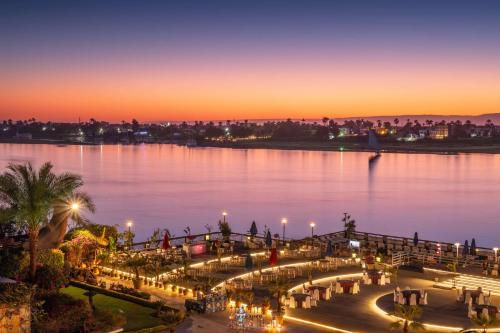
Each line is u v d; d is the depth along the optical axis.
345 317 34.62
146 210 130.50
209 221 115.81
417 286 42.62
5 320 27.48
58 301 31.25
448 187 188.88
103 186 180.00
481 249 55.75
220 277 44.19
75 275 41.66
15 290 28.61
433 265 48.03
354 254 50.72
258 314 34.22
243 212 130.00
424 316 35.00
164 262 48.00
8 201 36.97
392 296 39.41
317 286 39.31
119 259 47.84
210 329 31.95
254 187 184.12
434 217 127.94
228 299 36.38
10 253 37.62
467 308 36.78
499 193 173.12
